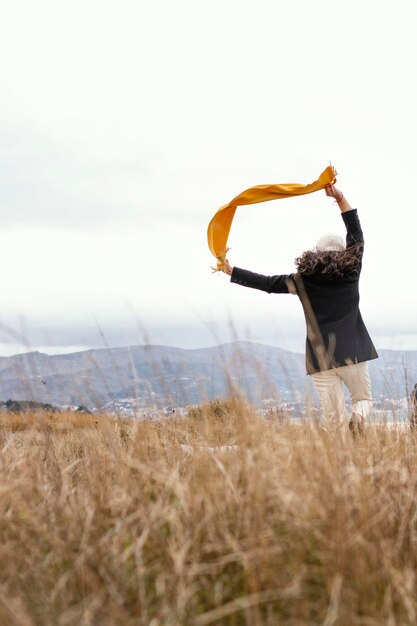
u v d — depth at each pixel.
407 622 2.88
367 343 5.92
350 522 3.25
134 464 4.15
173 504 3.77
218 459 4.27
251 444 4.18
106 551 3.33
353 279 5.89
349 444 4.52
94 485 4.25
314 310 5.87
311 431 4.40
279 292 6.02
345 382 5.90
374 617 2.86
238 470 4.04
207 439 4.64
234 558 3.18
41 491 4.24
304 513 3.40
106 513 3.81
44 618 2.90
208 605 3.04
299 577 2.98
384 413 5.48
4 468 4.62
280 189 6.45
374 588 3.01
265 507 3.48
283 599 2.96
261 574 3.05
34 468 4.47
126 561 3.32
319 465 3.80
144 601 2.96
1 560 3.35
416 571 3.25
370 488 3.69
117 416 4.93
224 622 2.96
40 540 3.56
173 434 5.17
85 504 3.92
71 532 3.55
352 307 5.89
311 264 5.77
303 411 4.65
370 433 4.96
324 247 6.12
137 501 3.86
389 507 3.66
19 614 2.72
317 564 3.22
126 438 5.17
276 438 4.32
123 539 3.46
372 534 3.29
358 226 6.14
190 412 5.07
